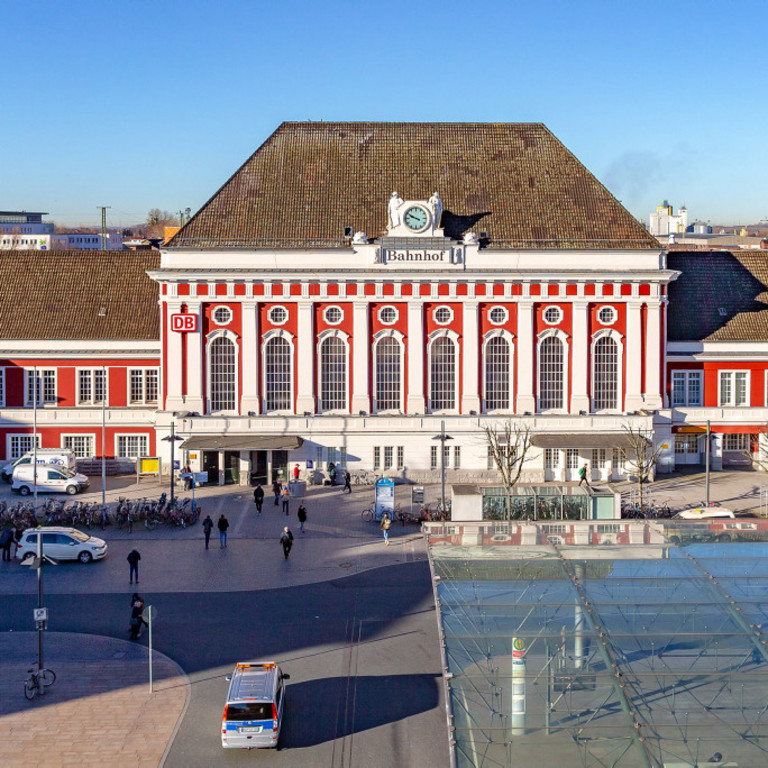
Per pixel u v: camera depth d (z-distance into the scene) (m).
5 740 39.56
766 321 90.38
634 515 69.81
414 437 84.00
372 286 83.38
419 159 88.75
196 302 83.12
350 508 75.56
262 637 50.47
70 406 88.56
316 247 82.94
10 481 84.50
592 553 43.09
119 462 88.19
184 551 65.00
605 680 32.81
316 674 46.03
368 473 83.69
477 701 32.25
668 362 88.62
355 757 38.50
